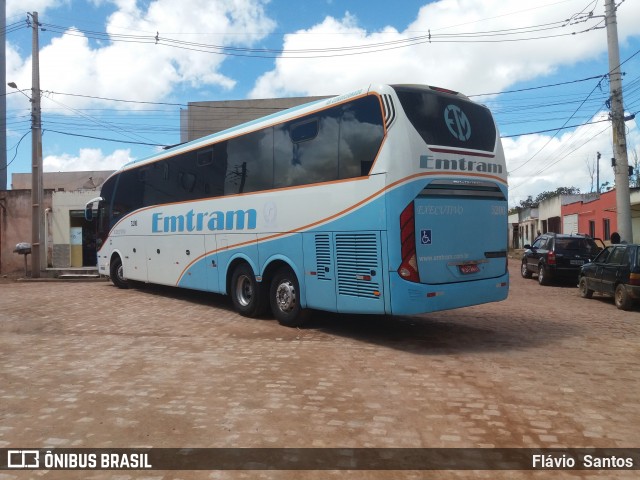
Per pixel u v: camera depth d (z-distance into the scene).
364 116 7.51
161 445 4.23
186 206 11.72
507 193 8.54
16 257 23.64
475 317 10.27
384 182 7.12
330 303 7.98
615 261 12.23
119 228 14.98
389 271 7.06
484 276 7.95
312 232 8.29
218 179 10.64
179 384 5.86
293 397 5.37
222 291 10.55
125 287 15.58
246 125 9.95
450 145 7.58
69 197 23.70
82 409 5.09
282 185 8.93
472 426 4.59
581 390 5.58
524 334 8.55
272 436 4.39
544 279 17.20
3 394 5.58
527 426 4.59
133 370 6.48
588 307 11.93
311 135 8.39
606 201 29.59
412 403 5.17
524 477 3.69
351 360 6.84
